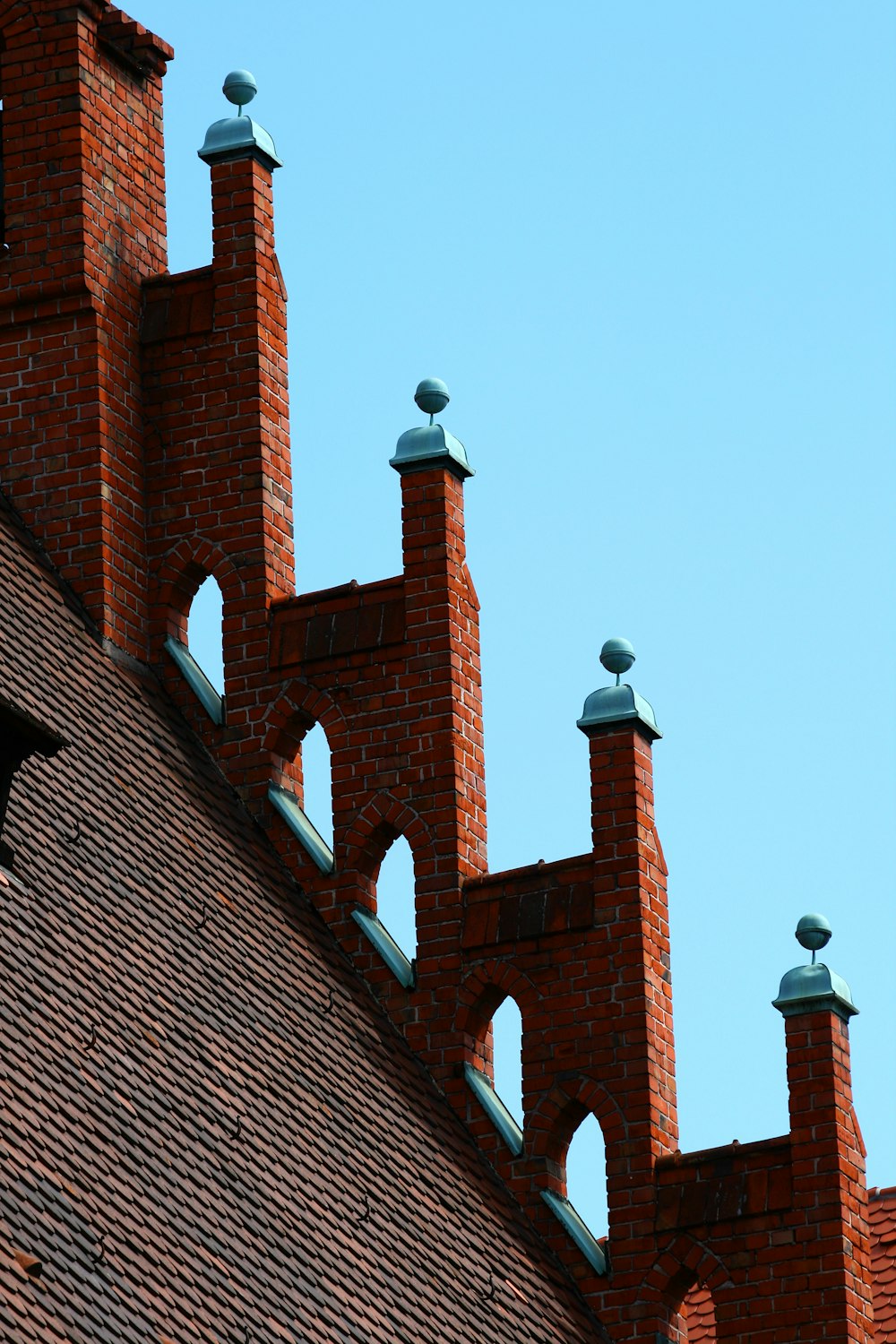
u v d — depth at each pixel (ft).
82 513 218.59
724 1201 205.05
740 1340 202.59
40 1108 156.87
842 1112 206.28
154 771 204.95
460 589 221.46
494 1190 204.85
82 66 226.38
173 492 224.74
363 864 216.13
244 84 231.71
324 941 211.20
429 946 213.66
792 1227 203.62
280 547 224.74
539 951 212.64
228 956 191.93
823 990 207.62
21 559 214.28
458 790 216.33
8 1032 160.35
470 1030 211.61
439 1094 209.77
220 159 230.07
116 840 190.39
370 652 219.41
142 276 229.66
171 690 220.02
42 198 224.94
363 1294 171.32
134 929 182.60
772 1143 206.39
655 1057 210.18
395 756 217.36
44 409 221.46
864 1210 206.69
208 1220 162.50
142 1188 159.22
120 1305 147.95
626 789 214.69
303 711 219.41
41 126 226.17
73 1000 169.17
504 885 214.69
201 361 226.79
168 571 222.89
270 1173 173.27
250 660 220.84
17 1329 138.51
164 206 233.76
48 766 190.70
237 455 224.33
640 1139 207.62
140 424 226.17
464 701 219.41
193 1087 172.96
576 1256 205.57
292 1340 159.43
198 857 200.44
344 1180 181.47
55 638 208.44
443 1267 184.55
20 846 178.50
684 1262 204.64
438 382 224.33
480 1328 181.88
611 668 218.38
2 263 224.53
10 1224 145.79
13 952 167.84
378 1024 209.05
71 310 222.89
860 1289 203.62
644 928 211.82
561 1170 208.95
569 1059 210.18
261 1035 187.01
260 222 229.25
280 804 216.74
